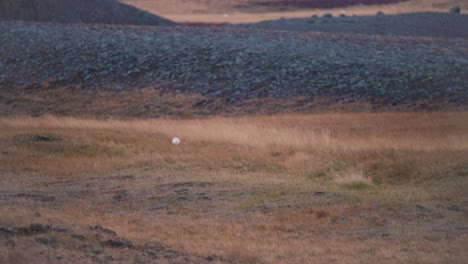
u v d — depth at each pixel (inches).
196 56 5930.1
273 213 2054.6
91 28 6752.0
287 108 5044.3
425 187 2442.2
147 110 5128.0
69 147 3390.7
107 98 5378.9
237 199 2281.0
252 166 2906.0
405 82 5369.1
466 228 1843.0
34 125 4202.8
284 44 6215.6
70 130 3964.1
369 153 2925.7
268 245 1609.3
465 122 4343.0
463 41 6747.1
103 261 1355.8
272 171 2824.8
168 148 3376.0
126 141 3592.5
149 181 2645.2
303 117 4736.7
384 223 1918.1
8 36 6491.1
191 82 5551.2
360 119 4601.4
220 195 2348.7
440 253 1540.4
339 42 6397.6
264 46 6146.7
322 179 2655.0
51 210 1899.6
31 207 1962.4
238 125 4192.9
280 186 2463.1
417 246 1612.9
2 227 1455.5
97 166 2962.6
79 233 1513.3
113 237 1544.0
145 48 6131.9
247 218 1985.7
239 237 1691.7
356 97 5187.0
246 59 5846.5
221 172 2800.2
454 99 5068.9
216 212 2094.0
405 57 5925.2
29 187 2518.5
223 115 4990.2
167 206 2204.7
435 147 3073.3
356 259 1471.5
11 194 2310.5
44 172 2851.9
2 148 3356.3
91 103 5305.1
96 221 1775.3
